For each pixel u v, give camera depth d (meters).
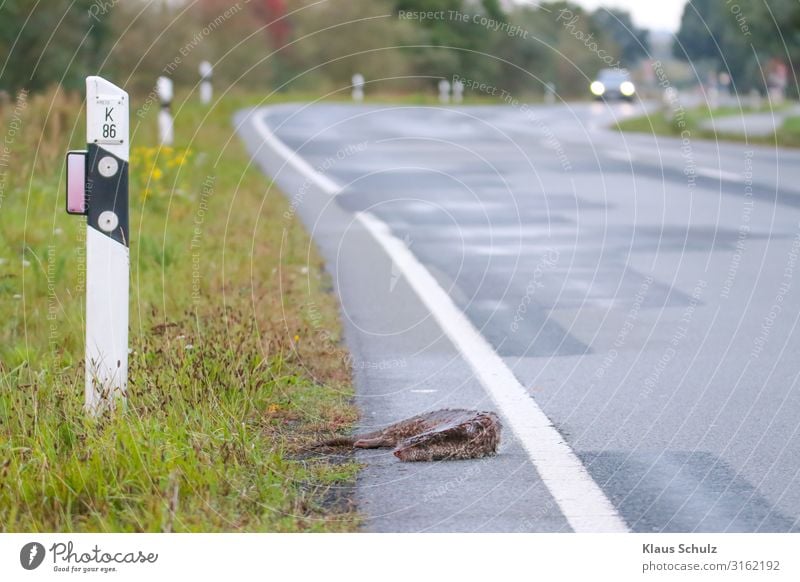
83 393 5.61
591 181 18.23
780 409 6.19
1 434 5.32
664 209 14.98
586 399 6.42
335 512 4.68
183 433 5.08
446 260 11.03
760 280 10.11
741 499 4.84
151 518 4.45
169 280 9.35
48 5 27.14
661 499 4.84
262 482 4.82
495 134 28.36
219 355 6.36
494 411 6.15
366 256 11.20
